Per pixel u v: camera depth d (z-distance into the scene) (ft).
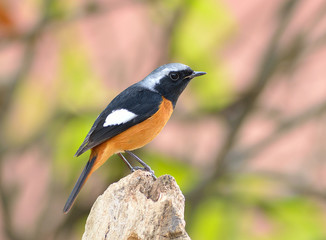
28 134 43.11
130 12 47.57
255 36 47.85
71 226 41.63
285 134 43.47
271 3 47.65
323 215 41.55
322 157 44.16
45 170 43.78
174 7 44.01
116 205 21.25
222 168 41.22
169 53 44.42
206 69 44.16
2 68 45.88
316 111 43.39
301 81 46.09
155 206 20.03
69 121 41.45
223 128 43.24
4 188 42.73
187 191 39.88
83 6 43.11
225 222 39.96
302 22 45.47
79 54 45.11
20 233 43.24
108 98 43.42
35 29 42.42
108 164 38.99
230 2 47.11
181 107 44.32
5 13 41.01
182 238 19.45
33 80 44.50
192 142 44.73
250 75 46.16
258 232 40.47
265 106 45.65
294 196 41.45
